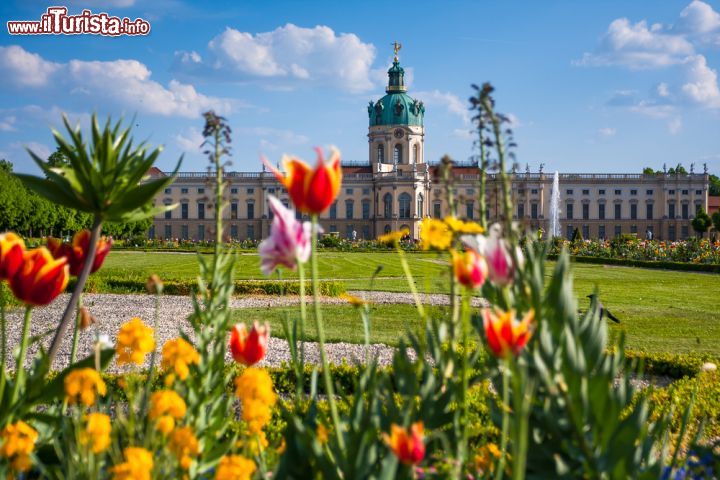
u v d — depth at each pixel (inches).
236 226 3567.9
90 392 111.6
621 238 2121.1
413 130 3540.8
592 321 118.8
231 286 158.1
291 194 101.3
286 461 109.8
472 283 113.4
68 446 127.6
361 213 3545.8
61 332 145.3
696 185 3516.2
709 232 3462.1
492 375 134.0
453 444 123.1
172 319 590.2
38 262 127.6
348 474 104.2
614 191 3553.2
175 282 815.7
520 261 123.6
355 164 3735.2
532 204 3479.3
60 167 143.9
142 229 3267.7
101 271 1031.6
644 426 134.3
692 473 147.2
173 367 139.3
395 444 89.2
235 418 261.3
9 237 128.3
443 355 129.2
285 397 315.9
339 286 824.3
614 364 120.7
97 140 143.9
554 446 118.1
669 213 3535.9
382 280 1054.4
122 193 145.0
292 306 689.0
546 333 107.9
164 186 143.7
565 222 3543.3
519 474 84.4
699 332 538.0
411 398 121.3
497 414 130.7
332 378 334.3
